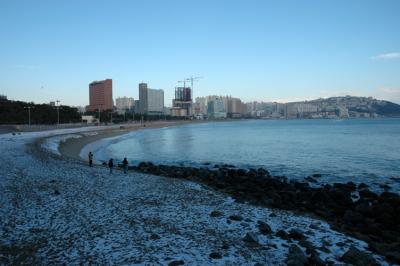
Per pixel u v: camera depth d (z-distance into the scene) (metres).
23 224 15.41
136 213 17.52
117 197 21.08
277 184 29.33
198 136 107.44
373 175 36.72
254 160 49.91
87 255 12.08
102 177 28.84
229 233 14.74
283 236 14.45
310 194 25.50
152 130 154.62
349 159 49.84
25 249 12.63
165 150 65.31
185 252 12.45
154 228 15.14
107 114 197.50
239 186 27.98
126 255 12.07
